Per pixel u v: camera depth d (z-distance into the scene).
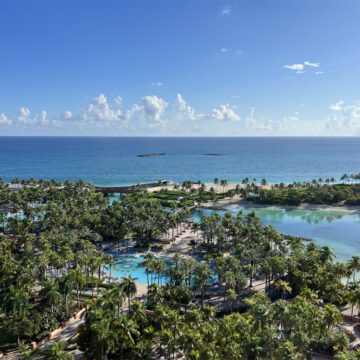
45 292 75.69
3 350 68.69
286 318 59.62
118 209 156.62
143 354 58.94
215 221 137.38
